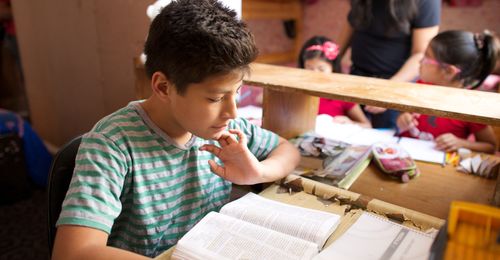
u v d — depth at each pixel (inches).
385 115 74.7
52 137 99.3
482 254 18.8
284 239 26.4
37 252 69.1
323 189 34.8
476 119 31.0
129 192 31.5
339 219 30.0
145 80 49.6
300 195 34.9
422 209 37.0
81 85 81.0
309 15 144.8
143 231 32.3
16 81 124.3
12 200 84.9
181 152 33.3
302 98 50.3
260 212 30.2
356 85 39.9
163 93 29.0
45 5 83.6
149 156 31.5
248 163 33.8
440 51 62.4
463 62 61.1
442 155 49.3
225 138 33.6
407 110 33.5
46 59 90.0
